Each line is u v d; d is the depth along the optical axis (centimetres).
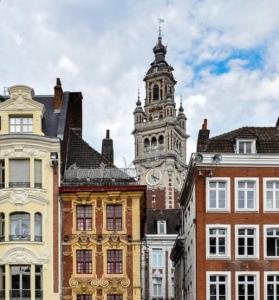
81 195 5322
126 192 5331
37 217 5272
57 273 5200
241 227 5369
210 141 5600
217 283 5300
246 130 5631
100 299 5191
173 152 16788
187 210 6638
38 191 5281
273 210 5397
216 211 5378
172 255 8331
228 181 5416
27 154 5309
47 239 5244
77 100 6359
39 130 5447
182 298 7300
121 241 5272
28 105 5475
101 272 5228
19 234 5219
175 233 10081
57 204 5300
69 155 5819
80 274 5228
